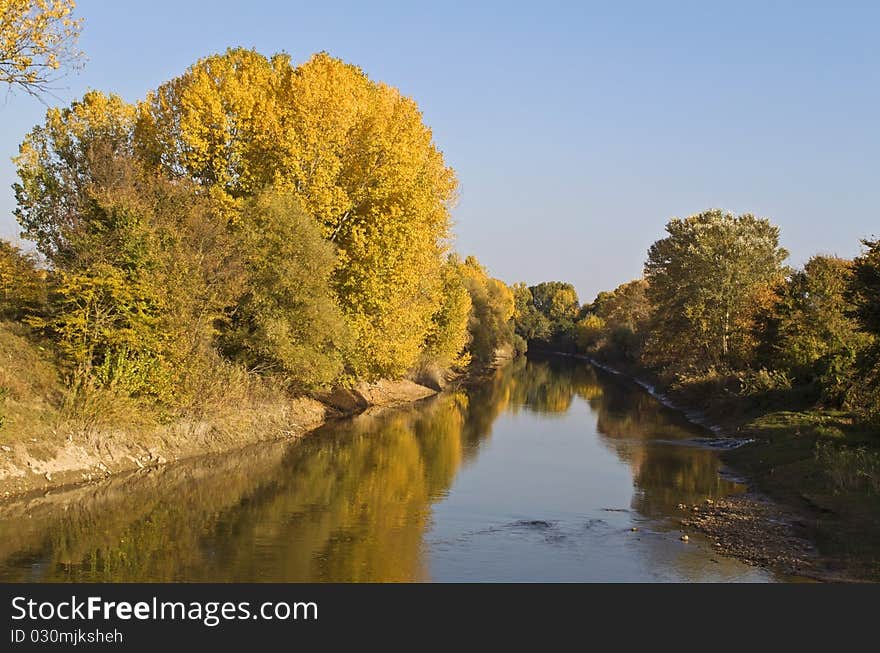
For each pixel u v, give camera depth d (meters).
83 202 28.27
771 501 21.56
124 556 15.36
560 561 15.78
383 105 39.44
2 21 17.69
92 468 22.05
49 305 24.86
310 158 34.75
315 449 30.20
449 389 65.75
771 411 37.00
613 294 140.00
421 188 39.97
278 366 33.50
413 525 18.61
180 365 26.66
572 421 43.16
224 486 22.61
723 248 59.88
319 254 32.34
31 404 21.78
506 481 24.70
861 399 31.98
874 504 18.92
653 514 20.09
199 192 32.53
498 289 111.44
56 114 33.25
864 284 27.03
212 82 35.69
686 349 62.44
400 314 40.47
